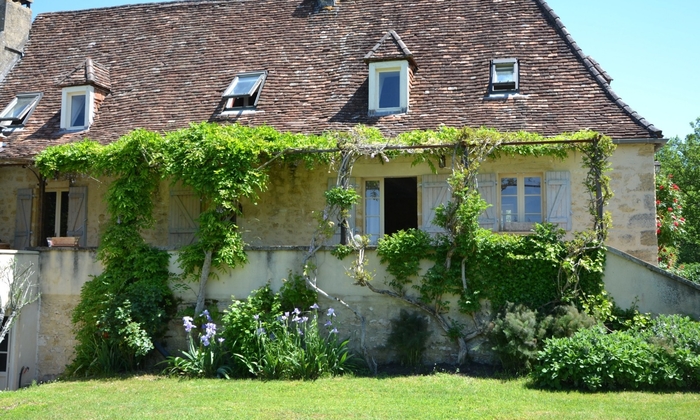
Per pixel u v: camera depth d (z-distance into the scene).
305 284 11.22
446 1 15.62
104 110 15.25
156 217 14.16
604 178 10.45
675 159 36.84
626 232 11.86
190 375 10.49
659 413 7.31
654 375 8.58
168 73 15.77
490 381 9.33
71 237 13.20
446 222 10.62
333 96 14.04
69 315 12.50
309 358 10.12
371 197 13.34
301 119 13.66
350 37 15.38
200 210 13.94
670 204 15.16
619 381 8.67
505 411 7.59
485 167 12.65
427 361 10.80
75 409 8.35
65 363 12.42
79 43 17.48
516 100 13.02
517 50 14.02
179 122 14.27
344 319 11.12
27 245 14.80
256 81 14.73
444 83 13.73
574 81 13.10
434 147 11.17
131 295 11.48
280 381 9.85
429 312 10.75
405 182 15.27
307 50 15.36
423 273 10.90
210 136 11.82
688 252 35.44
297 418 7.54
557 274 10.34
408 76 13.56
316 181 13.34
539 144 11.54
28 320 12.44
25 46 17.78
